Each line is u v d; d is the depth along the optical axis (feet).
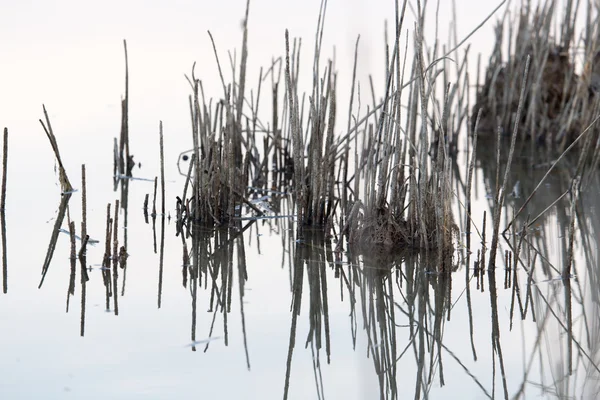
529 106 35.96
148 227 24.81
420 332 18.11
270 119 35.29
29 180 28.58
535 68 37.45
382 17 45.60
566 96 37.09
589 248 23.21
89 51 44.70
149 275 20.88
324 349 17.03
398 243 22.98
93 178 29.43
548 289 20.29
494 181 31.24
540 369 16.26
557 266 21.83
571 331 17.95
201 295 19.72
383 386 15.52
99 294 19.40
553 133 36.86
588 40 35.42
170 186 29.07
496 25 41.65
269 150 30.45
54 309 18.38
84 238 21.66
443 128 21.99
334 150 26.21
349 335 17.80
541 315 18.79
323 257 22.58
